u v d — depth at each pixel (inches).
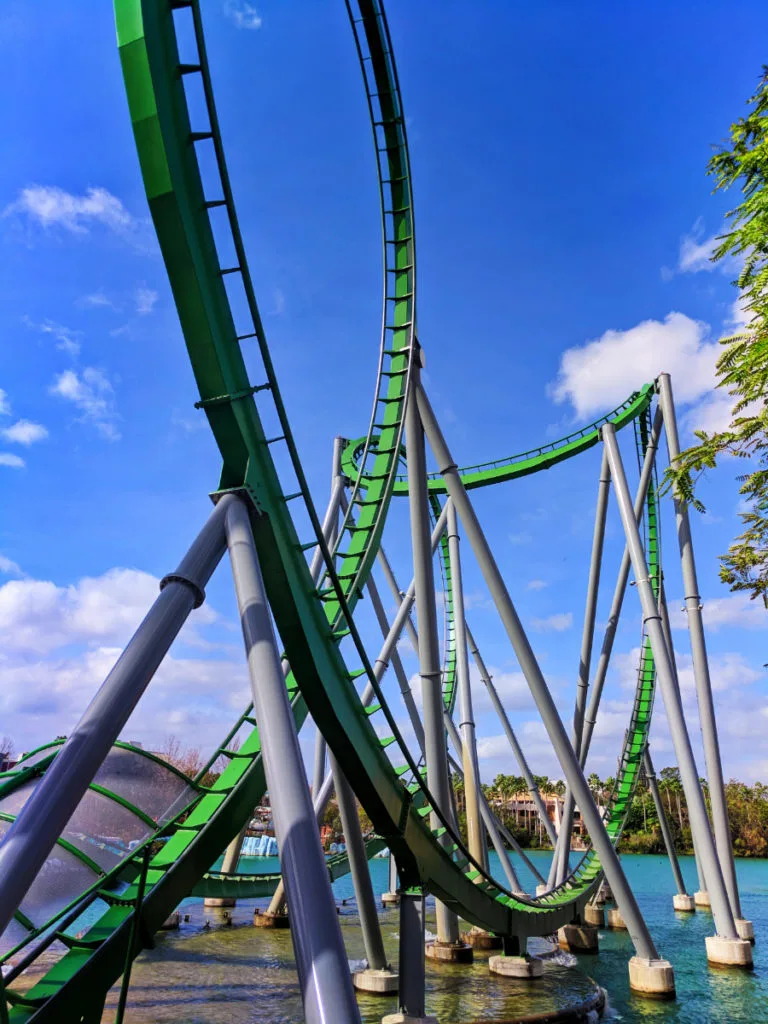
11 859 168.6
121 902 293.3
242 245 263.3
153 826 312.3
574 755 503.8
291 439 286.5
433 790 470.0
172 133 243.4
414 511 482.9
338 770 427.2
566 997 466.9
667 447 768.3
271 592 297.9
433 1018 360.2
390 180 506.0
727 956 595.8
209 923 778.2
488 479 871.7
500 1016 415.5
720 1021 448.1
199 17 247.8
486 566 500.7
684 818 2785.4
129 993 466.0
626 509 690.8
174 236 245.9
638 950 521.0
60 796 180.7
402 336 501.0
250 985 493.0
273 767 201.2
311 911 173.2
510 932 506.3
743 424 335.6
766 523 354.9
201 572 243.0
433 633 478.3
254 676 221.3
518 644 496.4
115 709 198.1
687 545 714.8
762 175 342.3
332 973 162.7
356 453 885.8
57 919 271.6
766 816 2763.3
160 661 217.0
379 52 474.3
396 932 752.3
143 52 232.8
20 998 259.4
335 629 345.1
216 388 267.1
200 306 254.5
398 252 510.0
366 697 669.9
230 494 272.2
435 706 471.2
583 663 774.5
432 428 510.3
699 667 706.2
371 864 2265.0
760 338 324.2
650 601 652.1
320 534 303.3
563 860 711.1
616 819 792.3
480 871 460.8
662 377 783.1
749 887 1555.1
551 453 839.7
